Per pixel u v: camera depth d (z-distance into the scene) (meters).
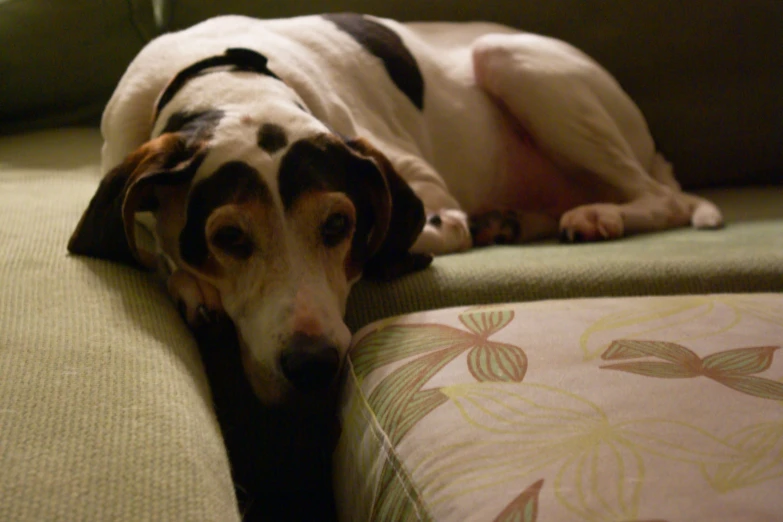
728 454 0.57
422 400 0.68
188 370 0.75
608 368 0.72
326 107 1.28
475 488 0.55
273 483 1.02
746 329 0.82
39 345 0.69
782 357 0.75
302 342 0.80
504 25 1.96
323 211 0.89
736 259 1.19
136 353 0.71
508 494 0.53
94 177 1.43
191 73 1.10
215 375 0.94
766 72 2.02
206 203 0.88
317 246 0.90
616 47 1.98
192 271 0.93
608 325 0.83
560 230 1.55
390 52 1.58
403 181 1.08
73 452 0.54
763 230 1.51
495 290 1.07
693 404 0.65
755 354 0.76
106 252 0.96
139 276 0.96
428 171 1.48
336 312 0.88
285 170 0.89
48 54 1.79
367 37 1.57
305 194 0.89
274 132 0.93
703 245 1.34
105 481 0.51
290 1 1.83
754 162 2.07
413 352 0.79
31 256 0.93
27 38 1.77
